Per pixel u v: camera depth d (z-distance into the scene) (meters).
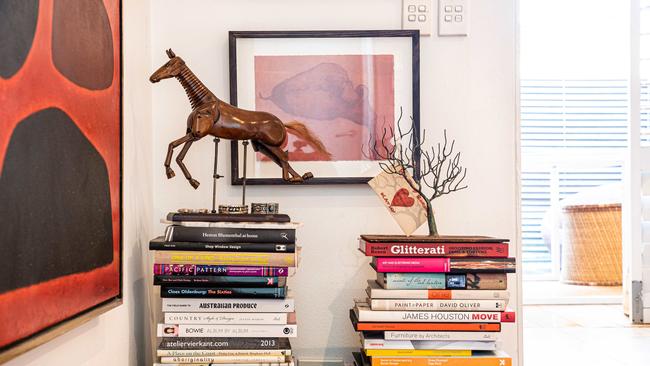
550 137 4.16
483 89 1.73
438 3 1.73
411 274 1.42
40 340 0.80
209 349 1.33
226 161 1.70
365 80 1.70
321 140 1.69
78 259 0.94
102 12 1.06
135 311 1.46
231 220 1.35
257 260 1.35
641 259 3.16
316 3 1.72
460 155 1.73
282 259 1.35
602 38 4.12
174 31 1.70
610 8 4.09
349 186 1.72
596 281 4.07
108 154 1.09
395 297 1.41
